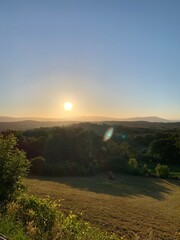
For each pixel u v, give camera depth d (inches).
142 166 2982.3
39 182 1841.8
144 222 1122.0
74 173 2332.7
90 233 412.8
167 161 3479.3
